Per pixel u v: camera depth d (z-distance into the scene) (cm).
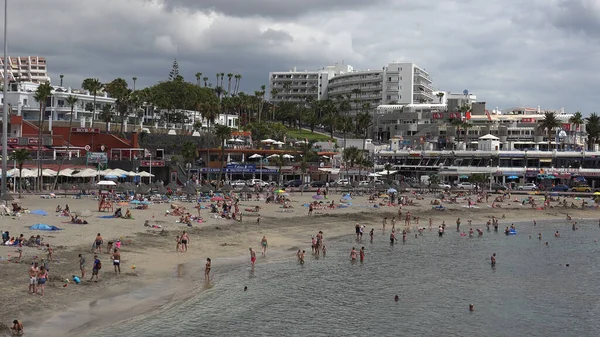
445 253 7256
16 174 10938
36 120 17000
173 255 5972
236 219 8469
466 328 4212
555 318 4550
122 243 6131
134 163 14212
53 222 7094
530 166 18300
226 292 4788
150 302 4275
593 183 17562
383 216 10419
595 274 6291
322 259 6494
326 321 4219
